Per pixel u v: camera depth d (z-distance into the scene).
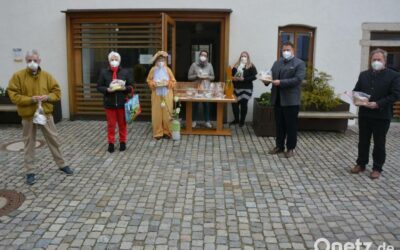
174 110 8.08
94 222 4.41
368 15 9.49
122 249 3.88
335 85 9.76
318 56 9.64
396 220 4.53
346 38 9.58
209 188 5.44
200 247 3.92
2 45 9.78
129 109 6.91
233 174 6.00
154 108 7.93
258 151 7.23
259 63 9.59
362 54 9.65
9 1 9.62
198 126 9.02
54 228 4.27
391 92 5.53
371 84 5.66
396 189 5.45
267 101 8.41
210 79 8.89
